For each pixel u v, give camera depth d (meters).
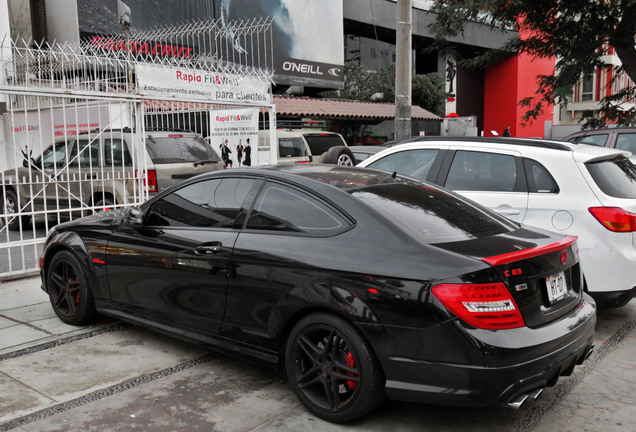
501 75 33.16
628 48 10.51
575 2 10.68
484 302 2.94
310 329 3.42
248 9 19.20
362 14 25.44
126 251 4.52
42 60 7.81
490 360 2.89
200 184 4.32
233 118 10.66
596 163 5.11
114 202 7.61
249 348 3.78
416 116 24.31
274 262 3.58
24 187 9.28
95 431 3.28
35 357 4.37
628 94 11.42
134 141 8.27
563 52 11.10
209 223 4.11
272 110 9.98
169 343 4.72
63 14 14.90
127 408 3.57
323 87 22.47
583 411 3.62
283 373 3.72
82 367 4.20
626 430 3.39
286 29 20.62
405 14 9.47
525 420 3.49
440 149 5.99
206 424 3.39
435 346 2.98
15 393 3.74
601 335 5.05
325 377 3.40
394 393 3.11
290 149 12.29
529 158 5.35
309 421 3.44
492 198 5.39
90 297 4.92
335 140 13.58
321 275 3.36
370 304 3.15
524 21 11.34
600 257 4.78
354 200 3.55
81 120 8.09
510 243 3.36
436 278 3.01
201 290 3.99
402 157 6.27
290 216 3.72
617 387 3.98
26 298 5.96
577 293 3.69
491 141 5.73
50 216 8.98
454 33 11.61
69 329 5.02
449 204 3.92
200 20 17.62
